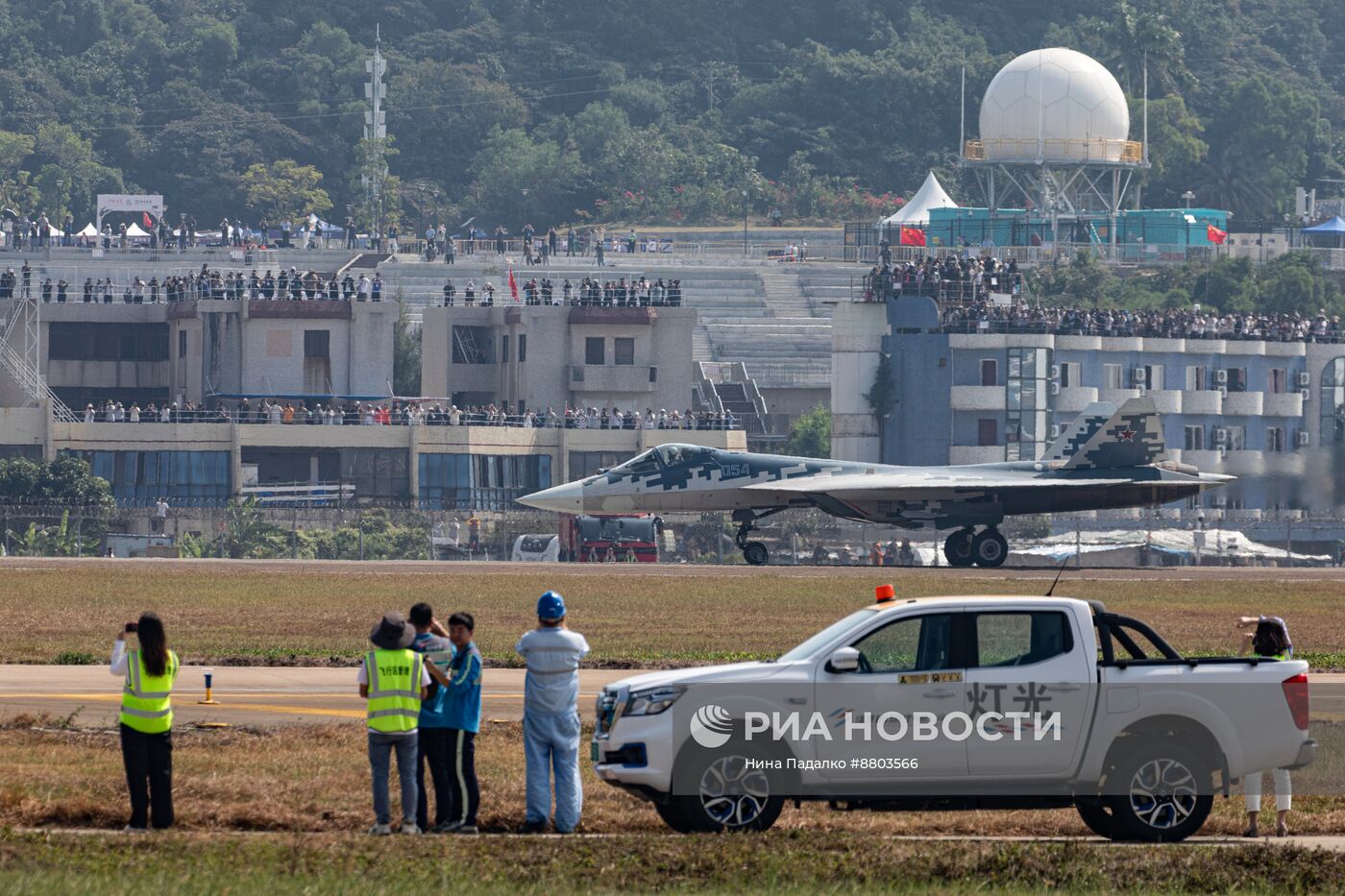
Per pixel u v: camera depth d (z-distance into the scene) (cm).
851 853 7869
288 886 6938
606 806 9031
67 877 6931
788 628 18650
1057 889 7475
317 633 17550
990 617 8444
